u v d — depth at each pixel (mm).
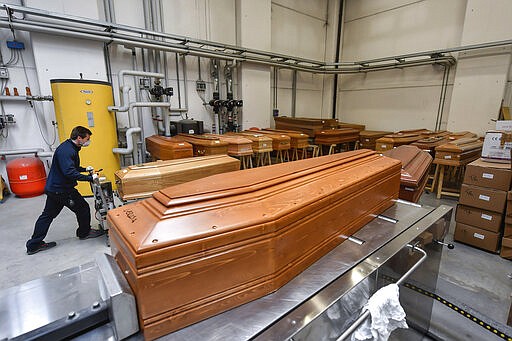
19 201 3537
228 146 4062
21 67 3652
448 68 5766
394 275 1127
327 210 962
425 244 1318
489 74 4906
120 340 606
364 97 7332
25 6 3342
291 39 6832
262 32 5684
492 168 2383
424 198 3943
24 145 3791
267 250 734
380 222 1328
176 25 4898
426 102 6199
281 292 799
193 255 615
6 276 2045
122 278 635
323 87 7965
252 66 5684
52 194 2281
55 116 3738
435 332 1693
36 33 3451
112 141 3906
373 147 5988
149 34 4156
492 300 1880
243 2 5320
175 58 5016
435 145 4152
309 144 5793
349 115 7746
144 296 576
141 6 4539
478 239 2529
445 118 5953
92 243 2521
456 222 2660
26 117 3748
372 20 6883
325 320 768
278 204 804
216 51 4973
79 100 3508
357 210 1185
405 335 1520
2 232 2707
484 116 5047
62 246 2469
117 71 4445
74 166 2314
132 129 3920
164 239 585
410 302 1397
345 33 7504
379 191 1360
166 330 627
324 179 1088
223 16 5438
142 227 645
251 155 4461
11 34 3543
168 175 2232
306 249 899
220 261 659
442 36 5797
